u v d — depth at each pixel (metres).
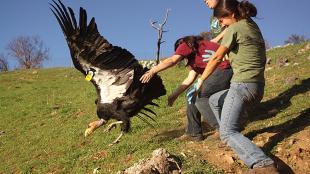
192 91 3.27
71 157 4.89
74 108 7.86
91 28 3.79
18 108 9.23
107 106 3.99
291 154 3.51
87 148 5.07
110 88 3.95
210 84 3.65
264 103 4.86
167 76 9.39
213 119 3.84
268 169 3.08
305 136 3.67
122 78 3.89
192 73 3.74
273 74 6.54
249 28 3.12
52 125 7.08
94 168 4.35
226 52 3.14
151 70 3.56
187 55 3.60
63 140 5.86
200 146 3.89
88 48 3.82
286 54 8.58
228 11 3.16
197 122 4.02
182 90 3.74
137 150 4.41
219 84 3.64
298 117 4.10
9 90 13.34
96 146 5.00
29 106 9.12
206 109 3.80
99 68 3.88
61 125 6.90
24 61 33.47
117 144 4.71
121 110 3.97
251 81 3.13
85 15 3.78
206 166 3.53
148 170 3.47
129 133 5.02
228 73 3.64
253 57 3.13
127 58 3.87
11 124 7.99
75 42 3.82
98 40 3.79
